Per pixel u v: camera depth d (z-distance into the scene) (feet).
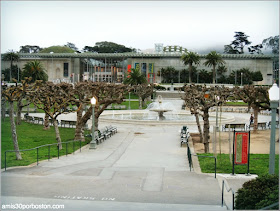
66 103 88.48
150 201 39.32
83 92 93.66
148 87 247.29
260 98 107.86
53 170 55.72
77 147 83.10
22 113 179.01
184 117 165.78
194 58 395.96
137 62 472.03
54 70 474.08
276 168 57.31
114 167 58.70
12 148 78.43
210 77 454.40
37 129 116.26
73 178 50.11
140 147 83.20
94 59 529.86
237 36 560.20
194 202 39.11
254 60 452.76
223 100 87.76
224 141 95.35
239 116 178.09
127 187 45.55
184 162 64.69
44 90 90.22
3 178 49.65
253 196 33.83
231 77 448.65
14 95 68.64
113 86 102.17
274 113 37.76
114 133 108.78
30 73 287.28
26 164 61.21
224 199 40.22
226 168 58.49
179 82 455.22
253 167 59.00
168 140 94.48
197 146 87.51
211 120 142.72
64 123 125.18
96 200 39.52
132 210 35.27
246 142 53.88
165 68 465.06
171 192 43.32
